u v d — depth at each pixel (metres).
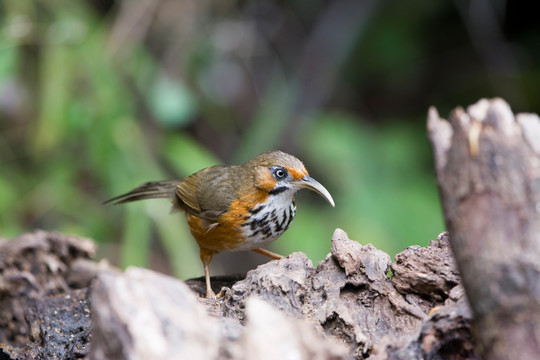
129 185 12.43
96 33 13.09
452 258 5.67
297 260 6.14
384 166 14.19
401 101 17.22
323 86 15.91
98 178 13.45
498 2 16.41
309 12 16.45
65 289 8.51
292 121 15.52
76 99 12.37
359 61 16.83
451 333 4.63
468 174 3.83
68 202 13.31
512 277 3.66
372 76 17.02
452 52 17.17
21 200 13.16
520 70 16.56
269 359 3.73
